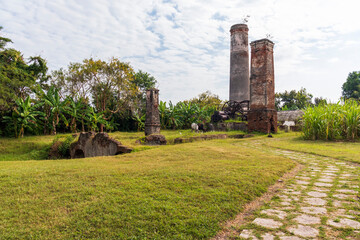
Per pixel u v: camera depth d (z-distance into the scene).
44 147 16.27
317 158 8.77
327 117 14.21
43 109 23.42
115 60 25.59
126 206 3.98
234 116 25.98
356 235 3.07
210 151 9.71
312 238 3.04
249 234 3.23
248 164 7.14
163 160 8.15
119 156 9.46
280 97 48.03
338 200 4.34
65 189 4.87
